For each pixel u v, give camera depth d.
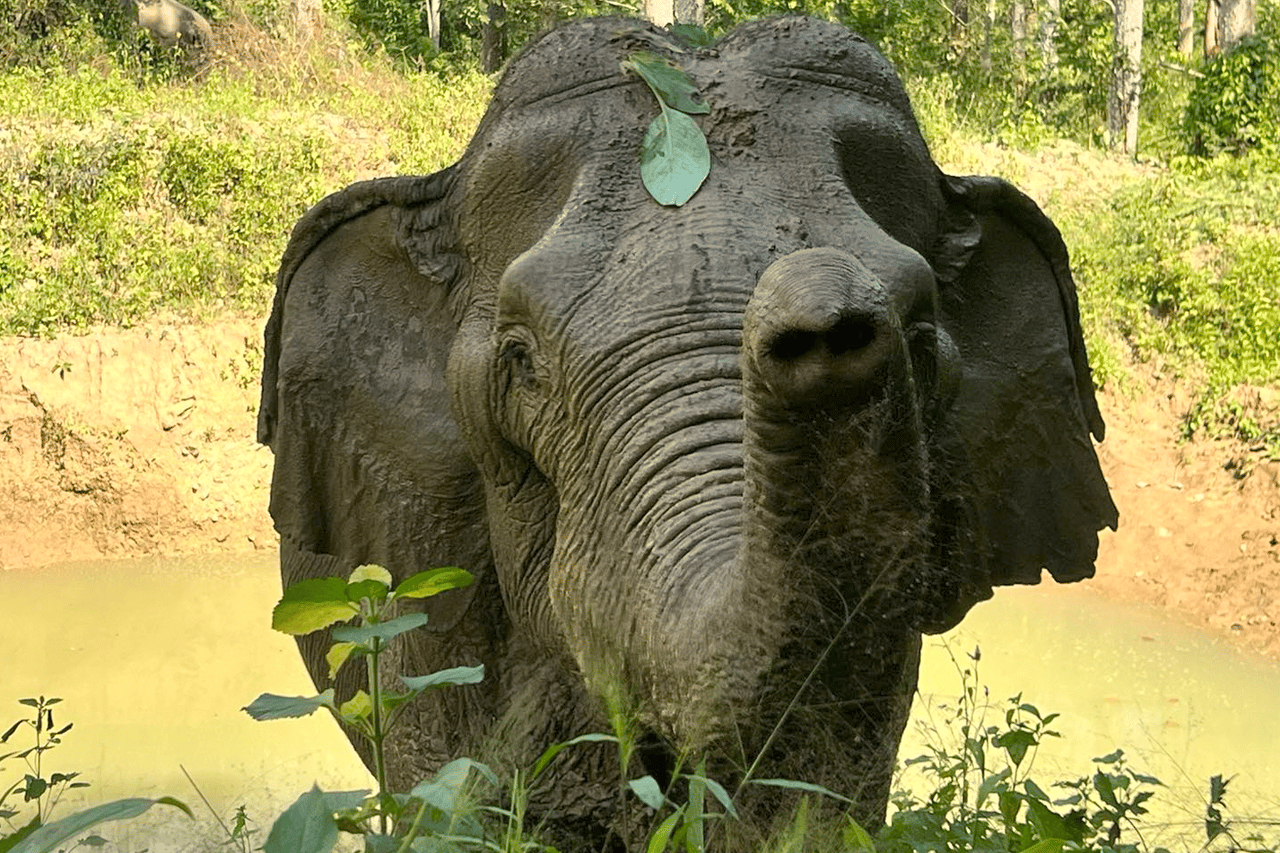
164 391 14.88
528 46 4.35
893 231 4.16
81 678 10.48
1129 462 14.27
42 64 21.17
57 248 16.38
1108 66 26.69
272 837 2.42
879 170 4.13
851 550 2.69
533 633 4.47
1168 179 19.45
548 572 4.34
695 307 3.61
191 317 15.69
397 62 25.47
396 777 5.09
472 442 4.34
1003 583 4.78
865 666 2.82
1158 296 16.22
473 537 4.62
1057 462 4.77
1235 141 23.61
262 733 9.33
